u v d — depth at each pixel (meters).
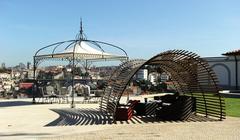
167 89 35.41
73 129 13.19
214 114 16.97
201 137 11.57
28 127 13.66
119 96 15.50
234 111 19.50
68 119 16.06
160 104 17.50
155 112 17.19
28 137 11.48
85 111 19.30
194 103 18.03
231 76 41.28
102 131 12.73
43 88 26.92
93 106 22.27
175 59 16.95
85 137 11.48
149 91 35.62
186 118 16.05
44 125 14.20
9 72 57.28
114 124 14.62
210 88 16.67
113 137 11.52
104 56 25.56
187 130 13.03
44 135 11.86
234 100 26.95
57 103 24.34
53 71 32.41
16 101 25.98
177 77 19.84
